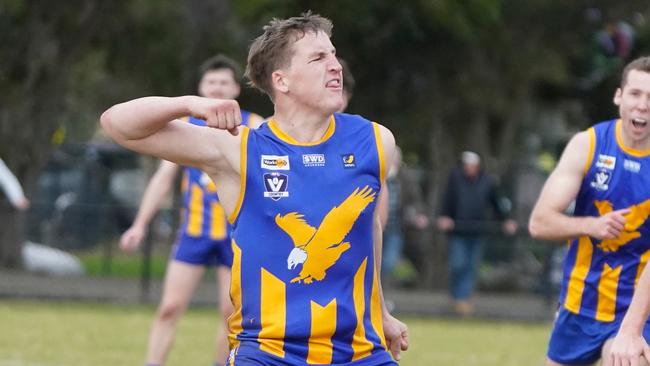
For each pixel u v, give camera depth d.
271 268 14.77
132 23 63.41
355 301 14.86
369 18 61.94
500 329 47.00
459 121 68.50
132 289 50.53
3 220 51.06
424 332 44.41
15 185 42.06
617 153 20.27
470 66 65.31
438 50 64.31
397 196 50.50
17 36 61.38
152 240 50.47
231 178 15.02
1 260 50.81
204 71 28.44
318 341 14.72
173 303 28.44
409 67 64.81
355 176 15.00
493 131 75.56
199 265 28.61
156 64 64.81
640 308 16.75
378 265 15.70
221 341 28.12
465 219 50.31
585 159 20.38
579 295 20.72
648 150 20.19
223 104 14.08
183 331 41.59
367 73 65.12
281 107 15.21
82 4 61.38
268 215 14.80
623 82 20.22
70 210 50.94
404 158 70.88
